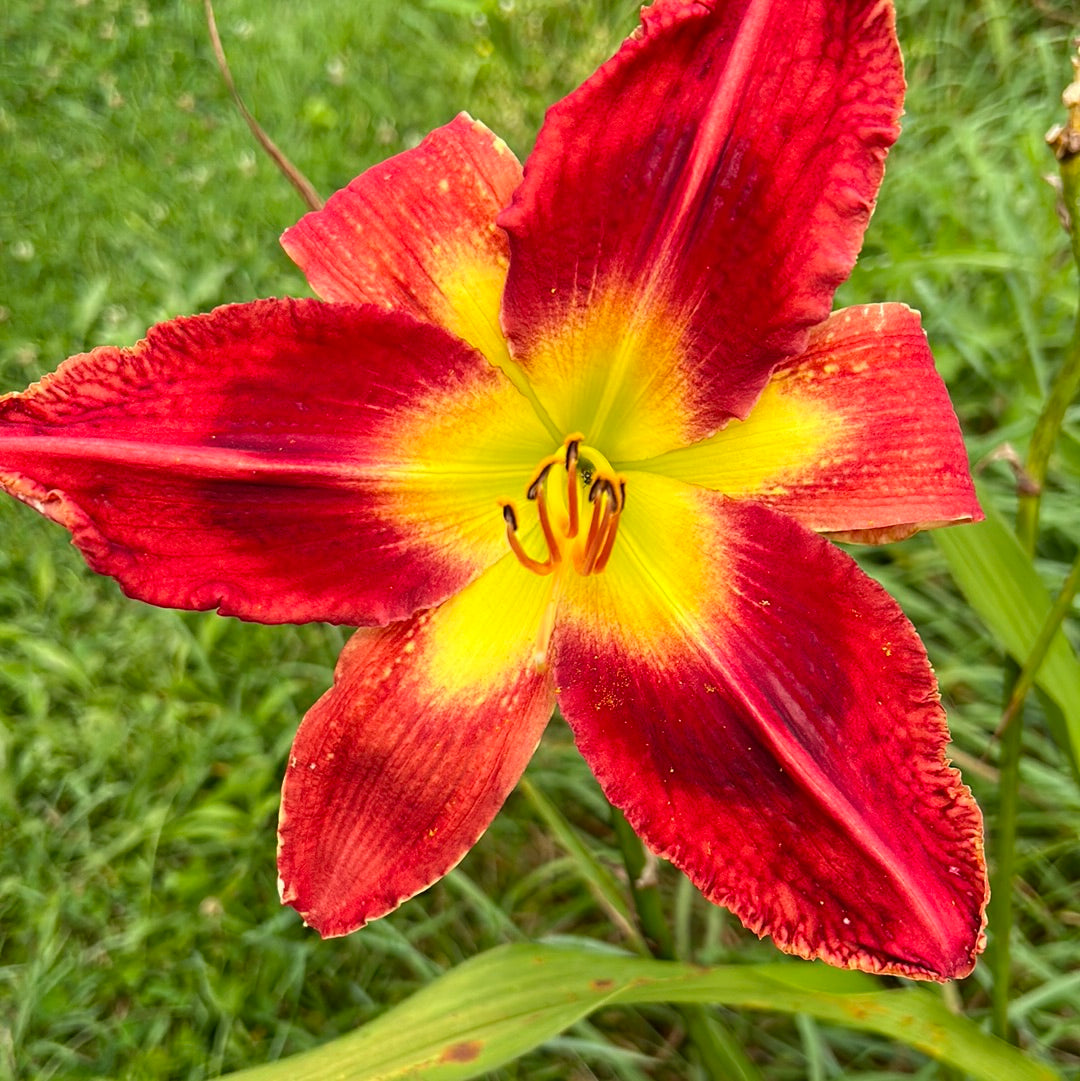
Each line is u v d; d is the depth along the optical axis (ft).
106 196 1.47
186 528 0.54
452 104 1.55
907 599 1.08
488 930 0.99
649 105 0.52
